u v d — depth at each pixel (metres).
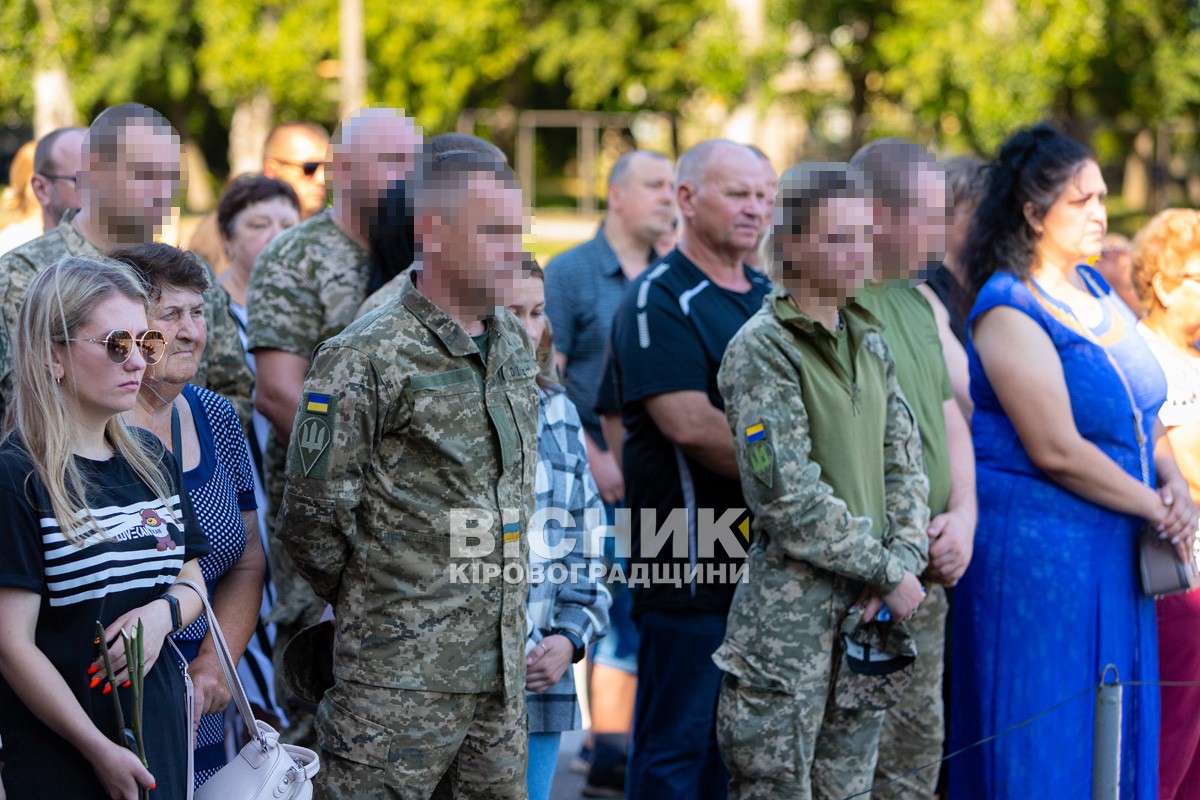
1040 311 10.27
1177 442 11.30
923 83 56.75
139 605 7.01
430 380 7.57
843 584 9.04
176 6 74.44
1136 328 10.65
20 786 6.72
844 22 65.56
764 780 9.12
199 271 8.18
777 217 8.98
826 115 75.19
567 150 98.62
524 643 8.09
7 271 9.38
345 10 53.25
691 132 70.12
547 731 9.48
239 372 11.03
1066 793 9.77
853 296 9.12
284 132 15.33
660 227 14.25
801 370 8.89
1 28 52.34
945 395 10.58
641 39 74.31
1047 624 10.28
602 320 14.11
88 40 60.19
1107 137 65.38
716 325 10.57
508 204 7.48
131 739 6.85
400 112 10.38
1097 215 10.20
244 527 8.59
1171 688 9.95
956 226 11.44
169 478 7.40
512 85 80.31
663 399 10.43
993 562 10.50
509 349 8.00
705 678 10.48
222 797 7.19
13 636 6.60
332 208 11.18
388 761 7.57
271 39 63.50
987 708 10.48
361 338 7.57
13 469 6.69
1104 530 10.32
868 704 9.23
